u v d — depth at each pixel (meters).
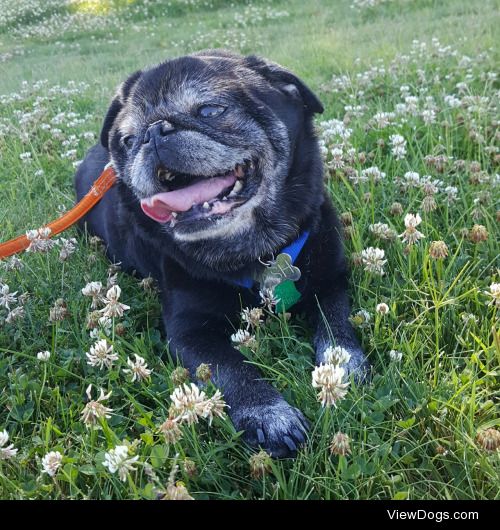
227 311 0.40
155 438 0.31
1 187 0.72
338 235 0.44
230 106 0.39
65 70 1.43
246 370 0.35
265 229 0.41
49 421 0.31
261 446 0.31
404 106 0.67
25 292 0.46
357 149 0.61
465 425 0.29
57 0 2.41
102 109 0.98
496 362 0.33
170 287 0.42
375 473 0.27
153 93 0.40
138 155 0.38
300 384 0.33
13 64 1.67
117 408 0.34
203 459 0.29
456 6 1.35
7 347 0.42
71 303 0.44
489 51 0.90
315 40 1.25
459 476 0.27
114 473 0.29
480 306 0.37
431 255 0.37
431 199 0.44
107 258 0.54
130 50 1.62
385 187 0.53
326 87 0.84
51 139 0.84
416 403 0.31
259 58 0.44
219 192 0.39
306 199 0.42
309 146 0.43
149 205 0.38
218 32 1.62
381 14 1.47
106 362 0.34
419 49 0.95
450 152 0.58
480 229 0.40
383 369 0.34
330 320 0.39
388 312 0.37
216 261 0.40
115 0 2.26
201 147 0.37
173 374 0.33
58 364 0.39
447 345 0.36
